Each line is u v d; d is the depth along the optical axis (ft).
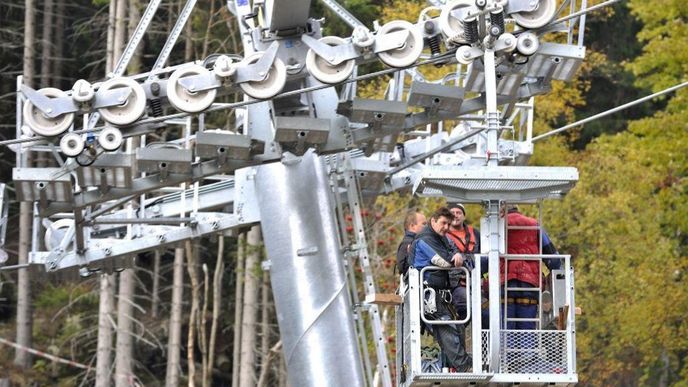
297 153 136.36
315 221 149.69
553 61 133.49
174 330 248.52
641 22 320.29
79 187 138.41
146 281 311.27
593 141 281.33
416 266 107.96
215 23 248.73
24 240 264.31
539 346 107.55
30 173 133.28
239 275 261.65
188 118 141.28
